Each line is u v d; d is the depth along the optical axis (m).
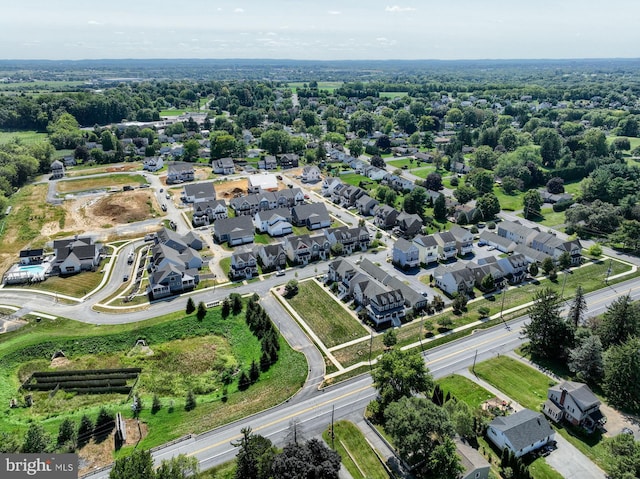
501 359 72.75
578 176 178.12
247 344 77.94
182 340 79.94
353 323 82.50
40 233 121.25
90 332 80.06
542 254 104.56
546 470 52.34
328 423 59.62
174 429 59.12
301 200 146.00
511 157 175.75
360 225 123.56
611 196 142.75
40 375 70.50
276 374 69.88
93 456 54.50
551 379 68.19
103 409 60.12
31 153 176.50
